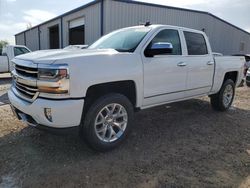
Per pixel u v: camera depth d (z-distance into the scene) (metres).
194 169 3.34
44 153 3.67
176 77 4.66
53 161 3.44
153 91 4.27
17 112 3.77
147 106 4.33
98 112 3.55
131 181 3.02
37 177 3.05
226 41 24.05
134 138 4.32
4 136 4.23
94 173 3.17
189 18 19.17
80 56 3.35
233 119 5.70
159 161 3.53
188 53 5.02
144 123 5.16
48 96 3.21
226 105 6.36
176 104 6.80
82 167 3.30
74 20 20.06
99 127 3.69
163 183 3.00
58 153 3.67
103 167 3.32
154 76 4.22
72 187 2.88
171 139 4.35
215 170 3.34
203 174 3.22
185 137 4.47
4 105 6.46
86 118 3.49
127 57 3.83
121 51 4.09
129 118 3.96
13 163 3.37
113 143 3.78
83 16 17.94
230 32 24.20
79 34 22.11
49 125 3.24
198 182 3.04
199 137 4.50
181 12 18.52
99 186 2.91
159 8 17.14
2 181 2.96
